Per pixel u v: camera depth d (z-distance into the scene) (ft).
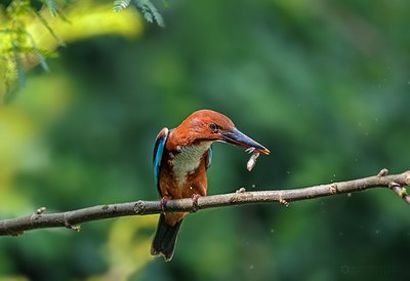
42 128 41.27
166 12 47.24
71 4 19.04
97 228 41.70
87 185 42.96
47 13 19.67
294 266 45.57
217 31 47.75
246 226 46.32
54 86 42.52
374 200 46.09
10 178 34.60
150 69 46.80
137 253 31.50
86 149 44.11
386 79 51.26
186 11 47.75
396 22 53.26
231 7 48.52
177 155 23.21
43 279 41.09
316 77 48.73
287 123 45.75
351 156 47.09
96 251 41.37
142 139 45.73
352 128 47.73
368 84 51.16
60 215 17.81
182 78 46.68
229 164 45.32
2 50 17.61
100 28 21.30
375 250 46.03
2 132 35.45
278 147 46.03
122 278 31.40
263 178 45.96
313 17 50.78
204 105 46.16
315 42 50.34
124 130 45.62
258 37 48.26
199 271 43.88
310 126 46.57
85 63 45.98
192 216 44.39
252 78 46.57
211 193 44.65
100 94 45.73
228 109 46.03
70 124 43.98
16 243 39.65
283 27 49.75
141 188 44.70
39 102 41.09
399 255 46.21
